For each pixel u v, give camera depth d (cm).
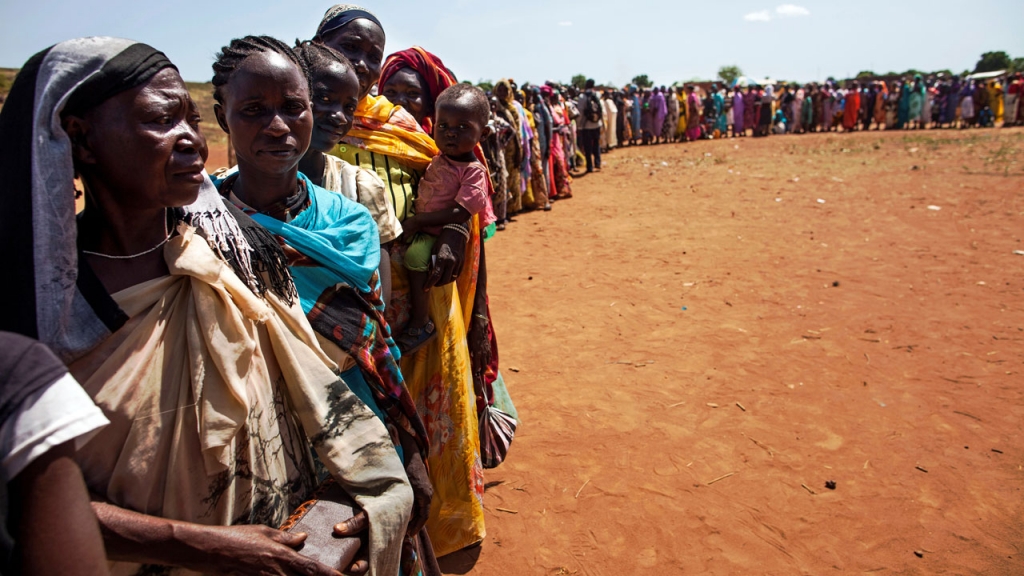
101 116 131
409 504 176
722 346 581
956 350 565
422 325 284
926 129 2678
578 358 561
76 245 130
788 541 343
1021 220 1008
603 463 411
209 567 138
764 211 1147
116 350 137
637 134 2480
